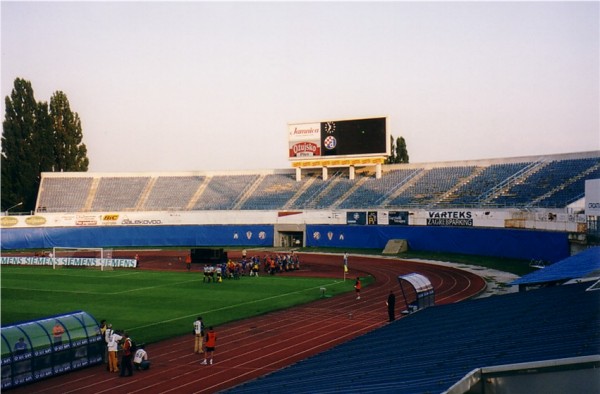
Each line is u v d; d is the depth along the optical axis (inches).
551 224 2333.9
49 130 4244.6
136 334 1364.4
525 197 2908.5
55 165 4330.7
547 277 1151.6
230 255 3208.7
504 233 2635.3
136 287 2107.5
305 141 3710.6
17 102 4151.1
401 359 582.9
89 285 2161.7
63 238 3725.4
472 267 2506.2
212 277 2276.1
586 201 1940.2
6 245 3666.3
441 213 3014.3
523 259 2508.6
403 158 4616.1
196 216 3750.0
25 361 1005.8
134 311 1643.7
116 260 2785.4
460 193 3233.3
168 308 1690.5
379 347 708.7
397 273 2431.1
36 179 4222.4
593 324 560.1
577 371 381.4
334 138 3641.7
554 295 864.3
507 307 829.8
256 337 1334.9
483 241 2758.4
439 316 891.4
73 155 4375.0
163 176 4207.7
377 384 470.9
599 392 375.6
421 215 3115.2
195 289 2057.1
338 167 3907.5
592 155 2987.2
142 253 3427.7
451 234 2942.9
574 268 1236.5
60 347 1067.3
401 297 1861.5
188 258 2667.3
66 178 4133.9
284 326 1448.1
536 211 2608.3
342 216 3427.7
